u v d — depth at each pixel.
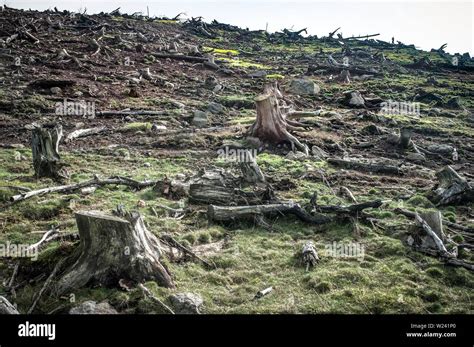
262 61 47.47
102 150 17.12
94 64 32.44
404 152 19.55
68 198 11.97
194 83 31.33
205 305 7.98
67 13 63.62
